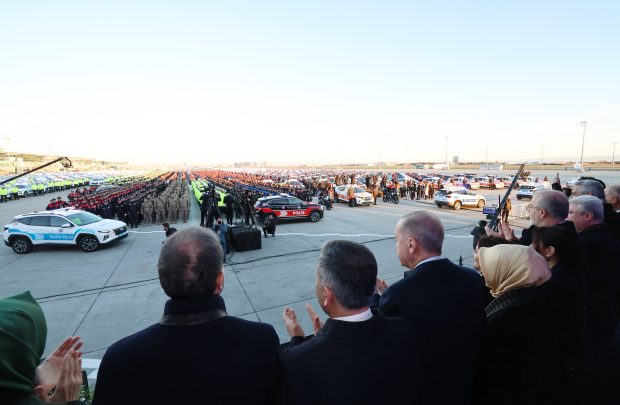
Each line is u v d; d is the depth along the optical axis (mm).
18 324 1069
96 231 11633
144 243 12938
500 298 1849
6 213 23375
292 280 8164
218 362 1211
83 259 10711
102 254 11305
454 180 42938
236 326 1329
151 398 1161
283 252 10875
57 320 6305
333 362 1334
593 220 2977
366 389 1326
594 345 2826
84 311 6691
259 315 6305
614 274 2789
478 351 1840
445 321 1757
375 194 25703
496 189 38562
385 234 13766
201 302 1296
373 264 1519
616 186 4207
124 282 8391
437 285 1854
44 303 7117
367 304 1469
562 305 2111
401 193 30578
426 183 31031
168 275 1289
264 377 1292
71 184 53625
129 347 1228
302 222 17406
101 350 5273
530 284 1749
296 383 1323
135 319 6336
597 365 2945
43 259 10867
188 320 1261
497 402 1755
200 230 1500
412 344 1522
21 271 9547
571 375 2729
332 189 27688
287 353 1435
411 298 1816
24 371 1028
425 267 1937
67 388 1405
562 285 2121
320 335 1453
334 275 1461
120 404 1167
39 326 1178
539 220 2957
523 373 1700
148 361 1182
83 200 19734
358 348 1372
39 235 11688
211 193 16188
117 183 50094
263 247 11617
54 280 8633
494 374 1779
